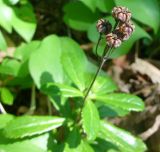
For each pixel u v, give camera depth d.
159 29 0.20
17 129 0.14
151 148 0.18
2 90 0.17
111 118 0.19
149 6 0.19
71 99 0.17
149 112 0.19
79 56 0.17
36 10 0.22
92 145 0.15
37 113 0.19
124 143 0.14
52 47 0.17
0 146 0.14
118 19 0.11
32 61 0.16
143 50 0.21
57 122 0.14
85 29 0.20
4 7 0.18
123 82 0.20
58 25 0.22
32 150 0.14
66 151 0.14
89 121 0.13
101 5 0.19
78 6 0.20
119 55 0.18
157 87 0.19
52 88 0.14
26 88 0.19
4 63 0.18
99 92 0.15
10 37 0.21
